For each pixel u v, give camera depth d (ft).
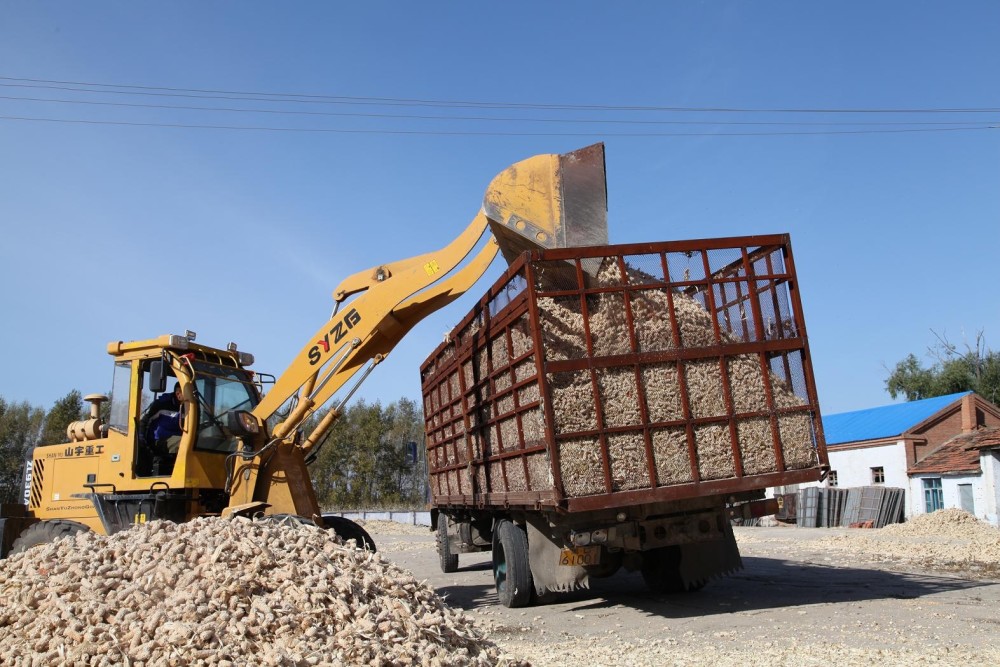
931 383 165.99
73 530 29.99
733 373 26.89
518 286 27.27
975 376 158.30
